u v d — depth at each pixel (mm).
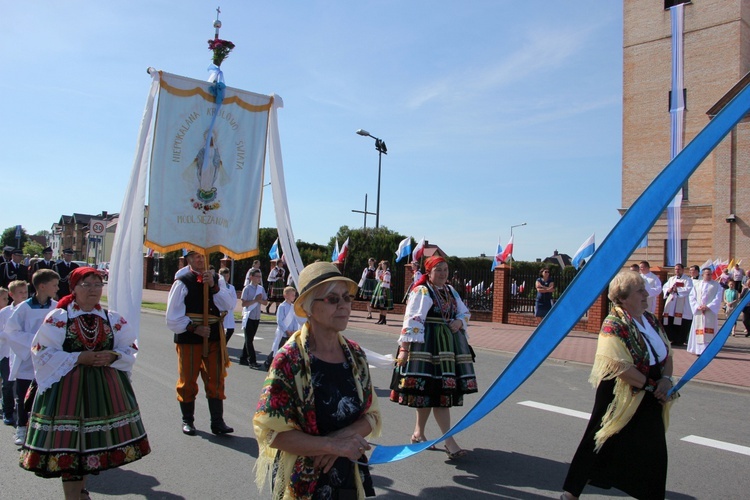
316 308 2498
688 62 27375
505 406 7355
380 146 25953
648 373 3572
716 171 25250
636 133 29141
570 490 3709
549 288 16047
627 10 29609
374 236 26188
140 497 4273
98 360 3803
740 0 25922
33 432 3693
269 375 2420
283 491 2416
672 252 26781
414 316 5055
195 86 5742
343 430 2420
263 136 6180
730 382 8906
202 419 6434
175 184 5625
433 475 4848
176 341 5805
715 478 4867
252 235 6098
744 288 17328
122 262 5031
